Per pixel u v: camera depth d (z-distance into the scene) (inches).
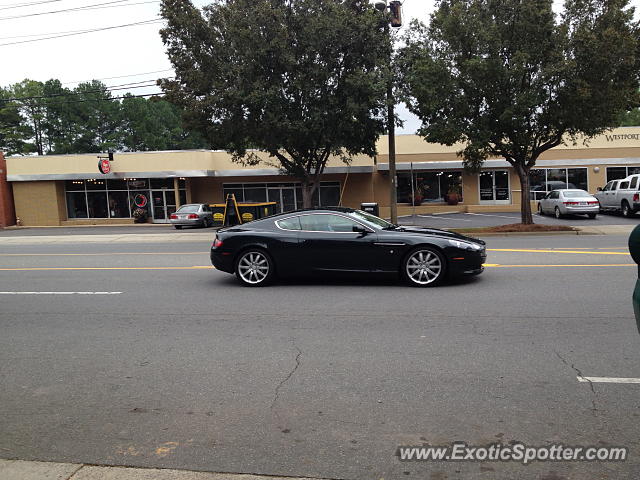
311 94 796.0
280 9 775.1
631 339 226.4
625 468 129.7
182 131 2632.9
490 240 674.2
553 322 255.1
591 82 668.7
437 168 1224.8
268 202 1189.1
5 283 428.8
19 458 142.5
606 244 579.8
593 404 164.4
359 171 1208.2
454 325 255.4
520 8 676.7
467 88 714.2
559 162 1216.8
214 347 234.1
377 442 145.2
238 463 136.2
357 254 354.9
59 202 1339.8
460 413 161.0
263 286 372.8
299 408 167.9
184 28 816.3
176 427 157.9
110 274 457.7
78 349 239.1
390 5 773.9
